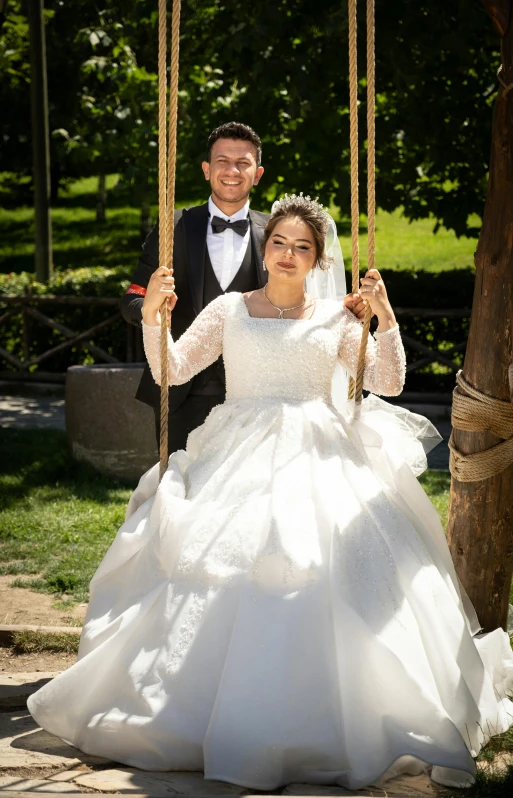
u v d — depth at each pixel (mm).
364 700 2766
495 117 3475
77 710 2955
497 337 3557
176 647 2863
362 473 3275
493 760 2994
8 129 22594
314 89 9562
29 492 6719
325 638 2801
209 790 2654
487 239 3547
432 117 10203
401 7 8844
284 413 3311
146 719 2795
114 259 21844
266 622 2799
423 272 11695
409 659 2824
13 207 27047
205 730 2754
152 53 13188
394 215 25750
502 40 3422
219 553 2957
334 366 3461
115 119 12578
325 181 10938
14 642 4094
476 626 3504
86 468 7191
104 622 3143
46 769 2818
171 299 3365
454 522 3824
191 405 4121
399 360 3320
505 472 3699
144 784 2680
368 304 3311
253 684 2723
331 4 9023
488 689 3162
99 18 14914
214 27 10820
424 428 3695
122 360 11539
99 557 5336
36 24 13117
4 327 11938
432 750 2693
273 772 2668
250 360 3393
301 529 2973
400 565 3037
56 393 11289
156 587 3021
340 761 2697
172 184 3355
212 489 3182
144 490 3539
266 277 4133
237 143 4055
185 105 11492
